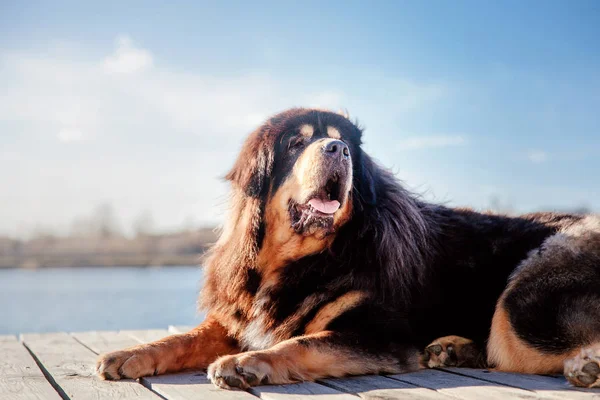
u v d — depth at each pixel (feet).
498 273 14.30
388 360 12.82
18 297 51.88
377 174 15.15
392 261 13.80
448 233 15.03
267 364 11.73
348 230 13.85
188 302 44.09
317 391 11.27
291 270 13.89
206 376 12.94
